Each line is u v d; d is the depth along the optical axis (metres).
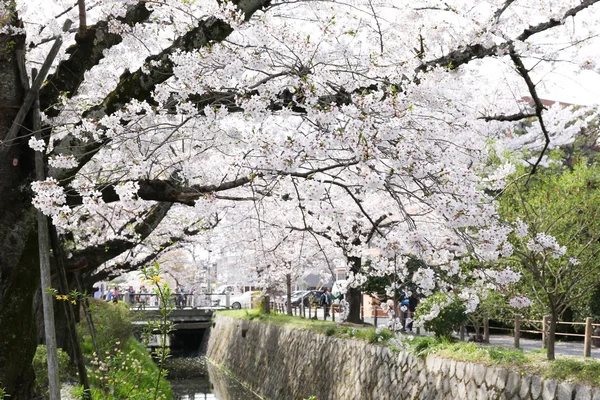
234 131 5.77
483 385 8.92
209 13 5.07
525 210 8.98
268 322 21.11
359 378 12.97
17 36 5.81
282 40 5.14
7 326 6.06
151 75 5.48
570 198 10.30
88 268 9.04
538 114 5.60
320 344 15.66
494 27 5.21
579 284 10.28
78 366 6.06
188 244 14.55
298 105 5.00
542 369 8.18
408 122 5.24
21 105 5.85
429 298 11.26
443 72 5.21
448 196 4.86
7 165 5.69
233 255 20.20
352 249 10.28
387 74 5.23
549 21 5.43
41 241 4.94
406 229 5.30
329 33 5.23
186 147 7.75
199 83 4.97
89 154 5.75
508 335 17.22
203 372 25.36
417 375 10.80
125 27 5.73
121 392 7.14
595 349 13.16
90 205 4.63
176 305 31.03
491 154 8.37
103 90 7.32
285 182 5.62
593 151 17.73
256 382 20.16
